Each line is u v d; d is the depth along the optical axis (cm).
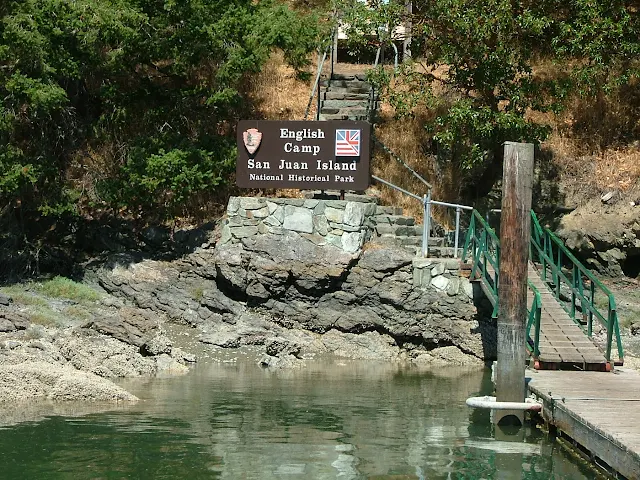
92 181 2094
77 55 2011
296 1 2656
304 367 1664
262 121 1908
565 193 2131
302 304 1852
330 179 1888
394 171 2136
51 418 1207
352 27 2158
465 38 2016
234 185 2045
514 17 2031
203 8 2008
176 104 2098
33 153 2083
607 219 2072
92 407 1279
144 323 1686
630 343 1752
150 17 2011
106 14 1928
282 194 2031
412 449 1099
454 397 1412
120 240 2017
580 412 1091
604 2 2025
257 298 1859
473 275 1697
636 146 2220
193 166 1959
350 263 1830
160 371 1560
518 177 1226
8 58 1948
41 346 1518
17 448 1065
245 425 1191
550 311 1582
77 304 1814
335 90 2300
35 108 1984
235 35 2036
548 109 2052
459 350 1789
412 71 2123
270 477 974
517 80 2103
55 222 2066
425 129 2197
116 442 1097
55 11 1930
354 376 1586
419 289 1811
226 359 1680
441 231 2011
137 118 2142
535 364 1405
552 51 2230
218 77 2031
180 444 1093
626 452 923
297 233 1859
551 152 2178
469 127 2033
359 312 1831
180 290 1878
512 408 1212
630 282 2052
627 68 2195
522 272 1231
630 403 1149
